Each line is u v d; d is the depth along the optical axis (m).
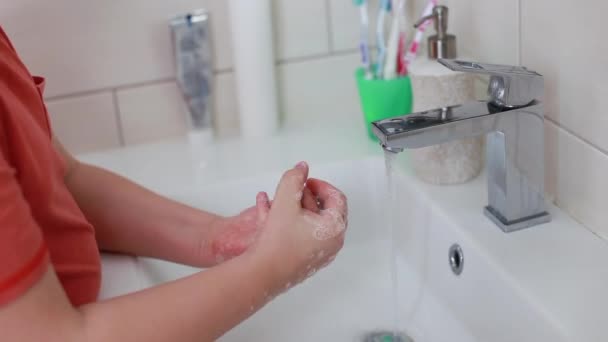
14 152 0.56
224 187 0.87
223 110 1.04
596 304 0.58
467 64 0.63
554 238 0.67
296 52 1.04
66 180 0.72
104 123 1.00
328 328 0.76
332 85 1.07
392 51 0.90
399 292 0.80
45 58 0.95
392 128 0.63
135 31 0.97
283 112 1.07
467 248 0.69
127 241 0.74
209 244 0.72
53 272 0.49
